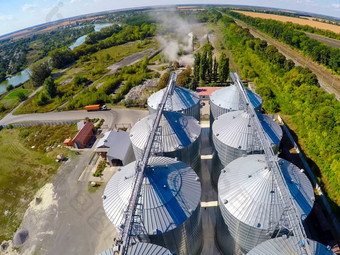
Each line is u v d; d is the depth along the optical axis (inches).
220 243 1109.7
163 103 1374.3
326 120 1898.4
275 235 790.5
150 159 1080.2
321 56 3538.4
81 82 3796.8
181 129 1249.4
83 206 1566.2
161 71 3961.6
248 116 1203.9
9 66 6245.1
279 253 677.3
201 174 1517.0
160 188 884.0
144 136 1253.7
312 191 892.6
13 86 4500.5
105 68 4544.8
